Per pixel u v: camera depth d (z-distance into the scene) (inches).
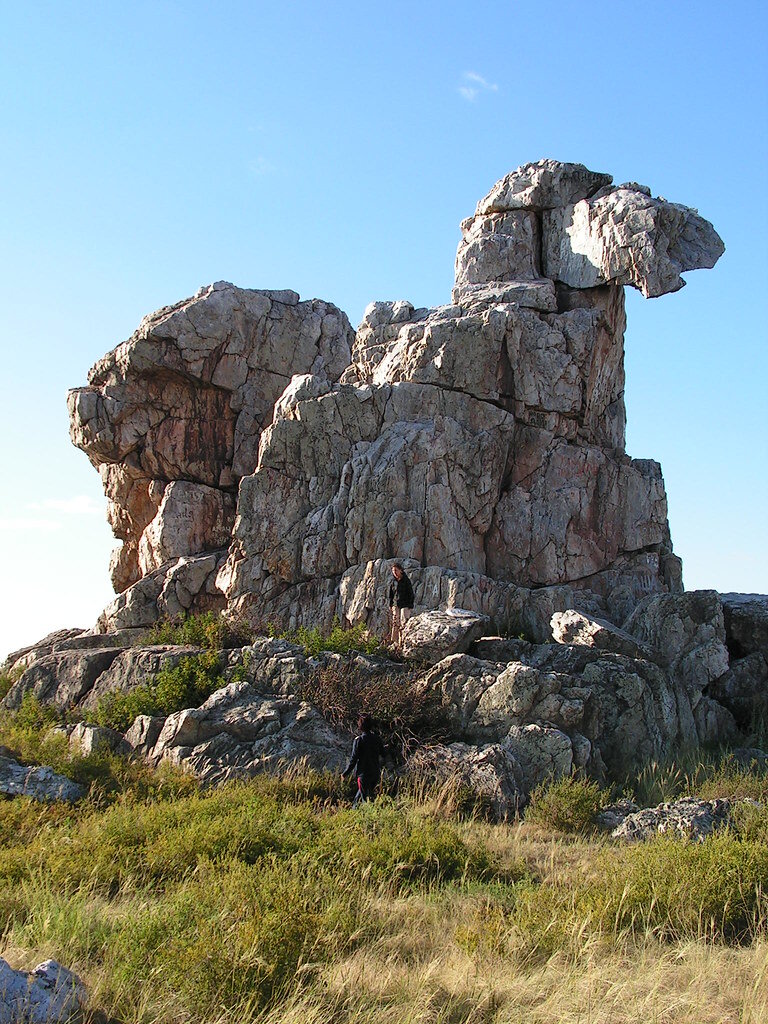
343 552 1013.2
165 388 1224.2
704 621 929.5
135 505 1256.2
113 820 582.2
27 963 366.0
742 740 911.7
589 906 431.2
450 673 826.8
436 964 380.5
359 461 1028.5
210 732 790.5
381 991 358.3
